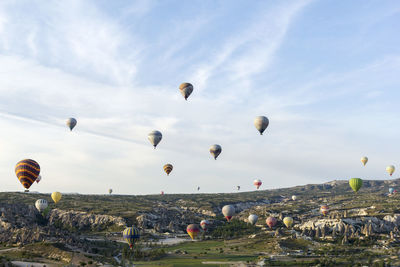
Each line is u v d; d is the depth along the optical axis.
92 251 169.25
